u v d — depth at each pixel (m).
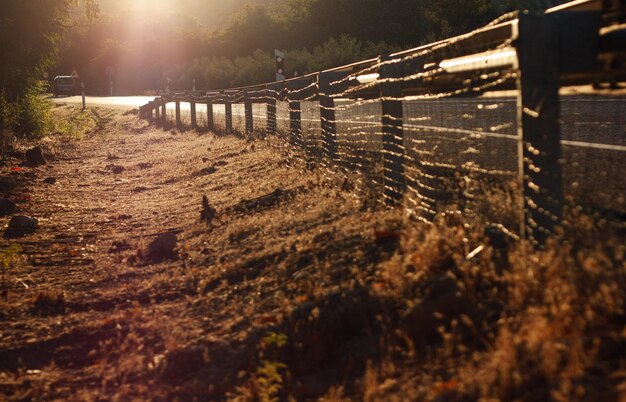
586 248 4.34
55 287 7.18
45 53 24.38
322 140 10.48
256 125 18.84
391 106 7.29
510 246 4.74
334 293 5.01
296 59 55.72
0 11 22.41
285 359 4.57
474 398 3.35
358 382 3.98
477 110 10.85
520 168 4.75
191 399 4.45
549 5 53.09
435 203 6.41
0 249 9.03
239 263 6.79
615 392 2.94
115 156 20.19
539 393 3.18
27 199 12.91
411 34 69.25
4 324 6.13
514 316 4.04
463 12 54.22
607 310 3.62
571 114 12.27
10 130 22.02
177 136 24.22
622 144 8.89
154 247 8.01
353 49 53.78
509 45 4.87
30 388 4.88
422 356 4.03
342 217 7.30
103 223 10.56
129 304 6.46
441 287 4.37
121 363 5.11
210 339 5.12
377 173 8.12
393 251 5.67
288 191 9.63
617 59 4.59
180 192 12.66
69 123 33.22
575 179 6.71
